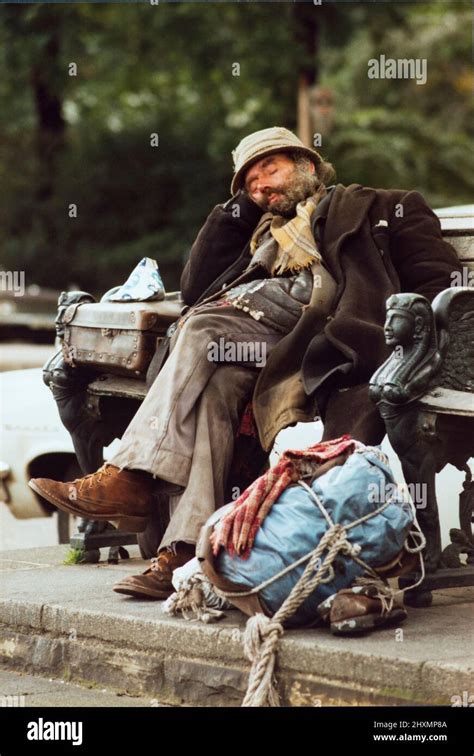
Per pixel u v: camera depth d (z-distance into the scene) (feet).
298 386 35.99
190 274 41.11
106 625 33.73
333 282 37.45
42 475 56.80
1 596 36.94
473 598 35.14
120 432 43.50
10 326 112.88
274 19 183.42
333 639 29.91
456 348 32.81
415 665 27.81
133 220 192.85
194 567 32.94
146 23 189.88
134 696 32.86
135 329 39.93
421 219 38.09
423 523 33.32
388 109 221.25
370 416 34.71
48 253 191.31
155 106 204.33
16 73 187.93
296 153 40.01
